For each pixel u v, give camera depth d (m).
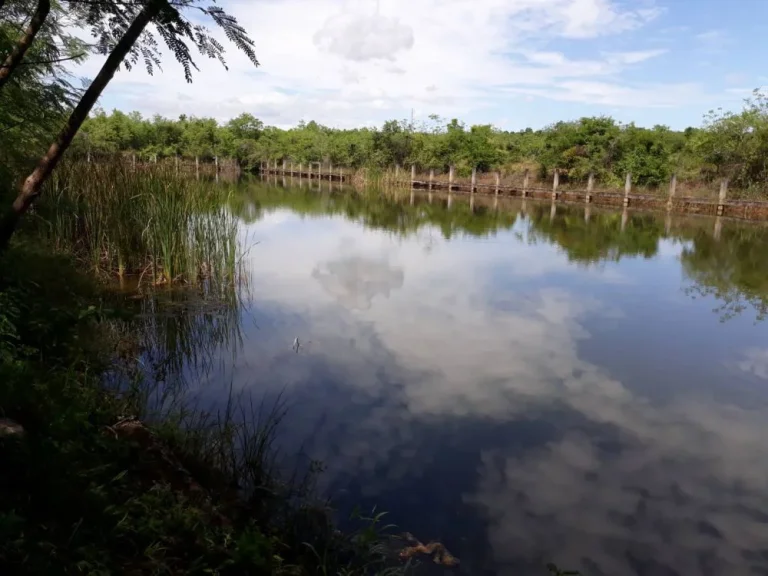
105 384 3.80
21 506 1.72
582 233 12.79
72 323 3.41
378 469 3.17
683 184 17.95
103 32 2.87
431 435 3.60
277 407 3.90
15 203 2.83
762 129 15.49
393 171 29.08
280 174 36.38
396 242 11.24
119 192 6.99
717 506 2.95
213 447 3.10
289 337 5.41
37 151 4.68
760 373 4.80
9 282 3.37
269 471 3.03
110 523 1.90
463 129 28.83
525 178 22.42
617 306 6.85
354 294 7.12
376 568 2.39
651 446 3.56
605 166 20.89
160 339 5.20
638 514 2.87
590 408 4.07
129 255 6.86
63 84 3.79
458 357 5.02
